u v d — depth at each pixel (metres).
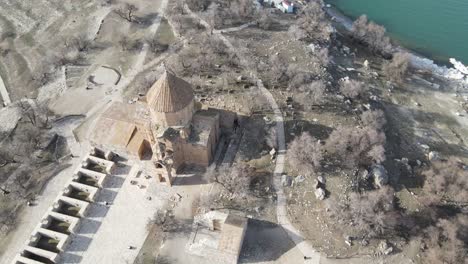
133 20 119.50
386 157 83.62
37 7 127.50
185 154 77.69
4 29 119.81
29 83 102.50
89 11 124.12
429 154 86.62
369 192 75.19
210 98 91.50
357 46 116.25
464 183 78.19
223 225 65.69
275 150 81.25
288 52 104.69
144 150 81.25
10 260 69.62
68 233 71.69
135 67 104.31
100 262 68.00
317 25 114.81
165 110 69.00
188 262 67.25
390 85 103.81
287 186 76.06
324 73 98.50
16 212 75.62
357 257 67.62
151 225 71.75
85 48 110.62
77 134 88.06
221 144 83.31
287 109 88.81
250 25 116.00
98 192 76.25
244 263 66.81
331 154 79.88
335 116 88.25
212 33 112.19
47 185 79.19
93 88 98.75
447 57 115.56
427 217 74.19
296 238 69.62
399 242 69.81
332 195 74.12
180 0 124.75
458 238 69.88
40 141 86.50
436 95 103.69
